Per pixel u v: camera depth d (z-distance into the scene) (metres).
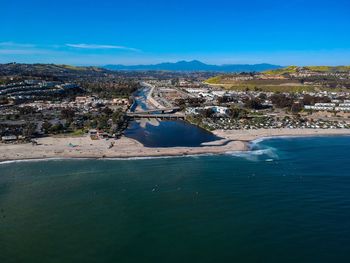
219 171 154.38
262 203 120.25
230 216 111.31
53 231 102.94
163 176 148.12
